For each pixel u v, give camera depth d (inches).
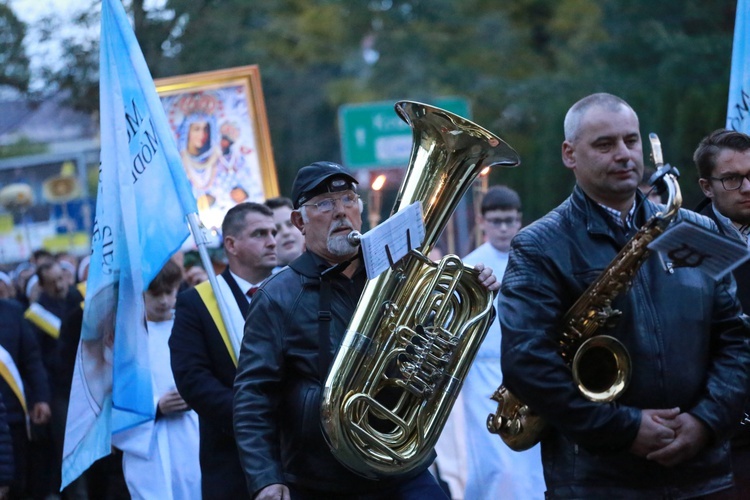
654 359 197.5
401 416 214.2
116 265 272.7
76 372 270.5
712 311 203.6
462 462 374.3
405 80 1256.8
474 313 215.9
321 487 217.8
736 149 242.7
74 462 268.8
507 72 1322.6
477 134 213.0
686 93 795.4
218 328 274.4
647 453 194.4
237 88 366.6
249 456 213.2
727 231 238.8
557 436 209.2
